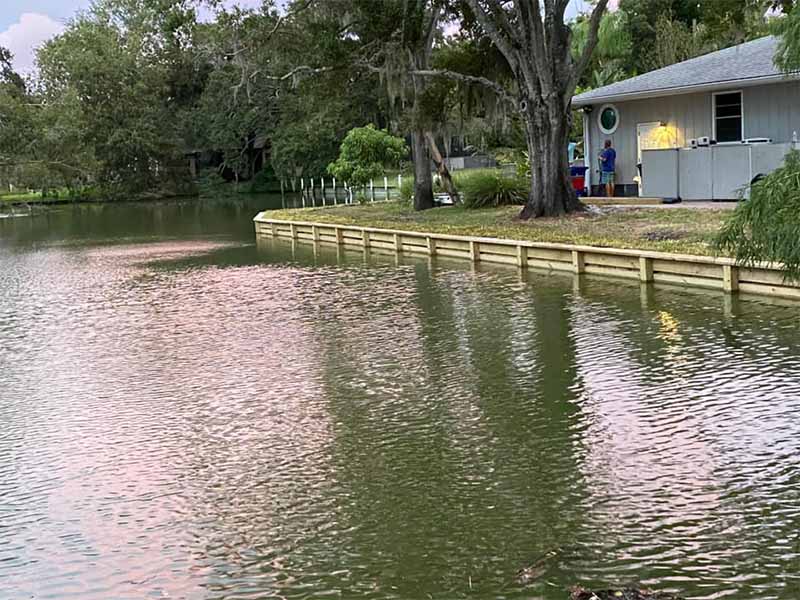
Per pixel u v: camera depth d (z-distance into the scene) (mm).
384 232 19531
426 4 23250
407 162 44281
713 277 11773
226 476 6383
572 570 4758
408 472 6246
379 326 11211
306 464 6523
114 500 6078
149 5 23656
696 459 6133
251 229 28344
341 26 23500
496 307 11875
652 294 11883
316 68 24172
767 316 10102
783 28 5527
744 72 18750
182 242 25000
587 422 7031
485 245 16359
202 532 5504
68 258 22172
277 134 50188
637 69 37688
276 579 4883
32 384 9359
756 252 5438
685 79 19984
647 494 5621
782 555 4785
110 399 8586
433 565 4922
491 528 5305
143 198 53594
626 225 16281
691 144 19641
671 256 12273
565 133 19359
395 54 22703
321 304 13141
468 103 22938
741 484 5684
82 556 5277
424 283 14438
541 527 5273
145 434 7441
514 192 23531
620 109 21859
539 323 10672
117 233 29453
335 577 4867
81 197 52875
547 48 19031
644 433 6695
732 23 19297
